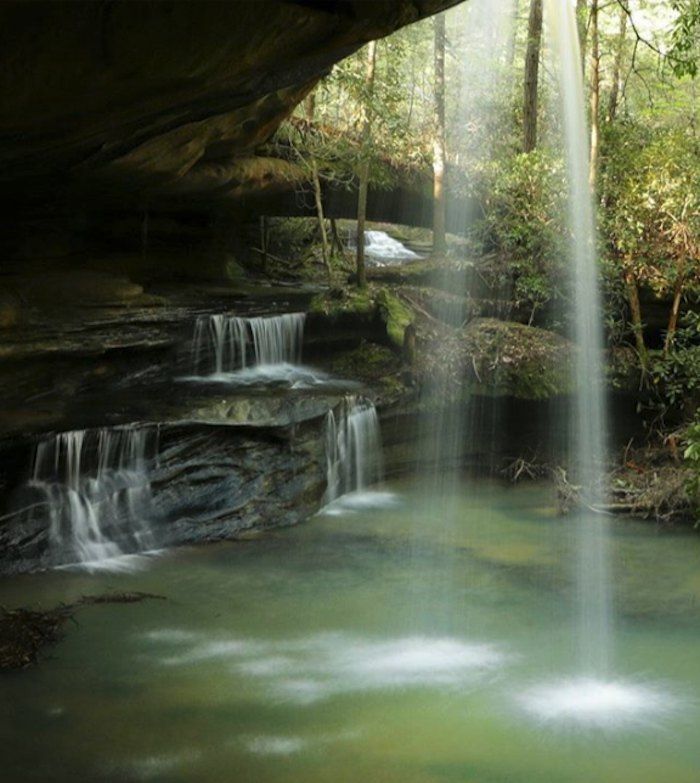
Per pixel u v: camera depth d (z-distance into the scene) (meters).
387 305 16.25
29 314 12.89
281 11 6.71
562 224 16.56
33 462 10.68
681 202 15.59
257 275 20.39
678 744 7.38
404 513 13.08
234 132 14.02
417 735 7.40
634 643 9.20
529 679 8.40
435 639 9.16
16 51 6.08
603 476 14.24
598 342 16.52
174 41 6.57
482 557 11.52
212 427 12.05
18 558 10.33
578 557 11.62
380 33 7.60
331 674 8.38
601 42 20.55
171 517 11.52
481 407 15.36
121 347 13.29
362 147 18.23
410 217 21.69
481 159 21.05
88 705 7.70
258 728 7.44
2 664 8.28
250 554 11.26
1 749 7.03
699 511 12.70
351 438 13.79
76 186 12.90
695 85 22.56
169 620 9.37
